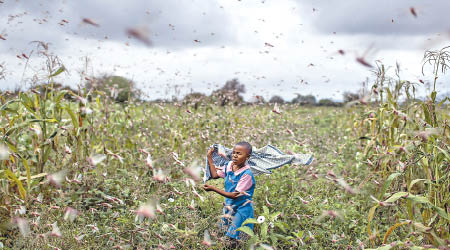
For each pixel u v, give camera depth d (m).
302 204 3.88
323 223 3.63
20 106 4.54
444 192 3.10
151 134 6.68
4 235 3.54
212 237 3.16
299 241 3.16
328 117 11.33
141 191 3.97
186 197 3.97
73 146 4.50
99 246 3.04
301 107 11.10
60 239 3.06
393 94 4.71
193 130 6.97
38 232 3.13
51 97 4.48
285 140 6.98
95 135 5.04
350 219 3.75
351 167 5.41
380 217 4.02
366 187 4.18
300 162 3.81
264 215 3.17
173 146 6.16
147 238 3.07
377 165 4.42
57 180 2.59
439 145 3.12
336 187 4.50
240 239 3.13
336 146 6.98
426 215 3.20
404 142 3.87
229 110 7.78
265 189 4.13
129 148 6.00
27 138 4.76
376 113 5.16
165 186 4.17
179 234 3.16
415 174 3.92
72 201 3.88
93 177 4.47
